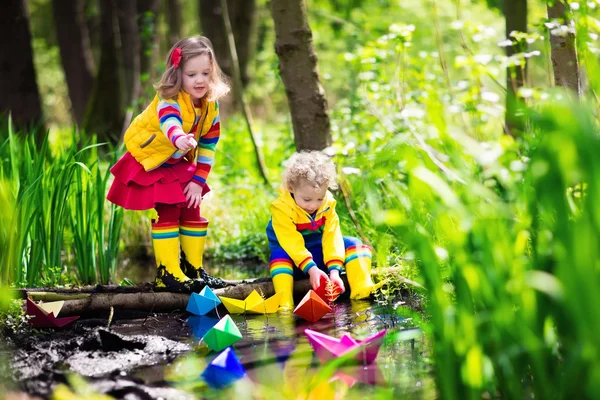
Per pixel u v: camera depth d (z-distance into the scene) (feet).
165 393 9.37
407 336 10.41
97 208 16.62
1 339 11.87
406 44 18.86
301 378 9.87
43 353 11.05
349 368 10.20
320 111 19.21
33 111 29.40
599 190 6.96
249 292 14.85
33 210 15.16
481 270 8.34
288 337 12.00
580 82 13.42
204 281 14.49
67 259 17.20
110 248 16.69
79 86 42.57
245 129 36.01
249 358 10.83
